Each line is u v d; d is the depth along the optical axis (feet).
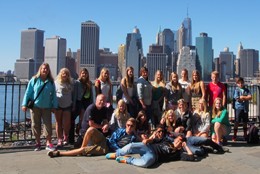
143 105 26.09
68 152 21.31
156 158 19.95
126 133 22.54
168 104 26.86
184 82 28.02
